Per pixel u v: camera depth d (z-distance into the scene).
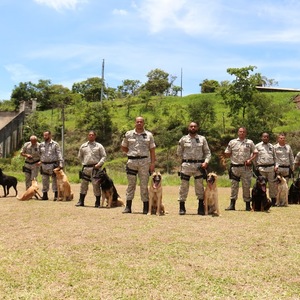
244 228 6.43
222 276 4.07
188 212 8.66
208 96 69.38
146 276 4.04
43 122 57.62
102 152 9.20
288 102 60.34
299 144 42.59
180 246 5.20
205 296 3.55
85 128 54.06
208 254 4.86
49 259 4.60
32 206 8.90
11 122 51.31
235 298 3.52
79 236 5.74
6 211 8.09
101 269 4.26
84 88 93.75
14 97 88.25
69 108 72.25
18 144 54.41
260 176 8.84
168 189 17.20
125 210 8.18
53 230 6.14
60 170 10.36
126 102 68.56
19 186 15.78
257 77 49.38
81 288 3.71
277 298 3.52
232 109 50.22
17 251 4.93
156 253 4.88
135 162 8.18
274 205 10.17
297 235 5.93
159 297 3.52
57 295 3.55
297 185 10.83
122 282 3.87
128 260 4.60
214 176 8.05
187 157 8.21
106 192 9.09
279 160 10.58
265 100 48.34
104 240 5.50
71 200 10.53
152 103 66.81
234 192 9.13
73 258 4.66
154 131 50.06
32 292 3.62
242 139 9.14
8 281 3.88
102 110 55.09
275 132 46.41
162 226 6.54
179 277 4.03
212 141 45.22
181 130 47.03
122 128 50.72
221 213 8.35
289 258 4.73
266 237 5.77
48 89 88.75
